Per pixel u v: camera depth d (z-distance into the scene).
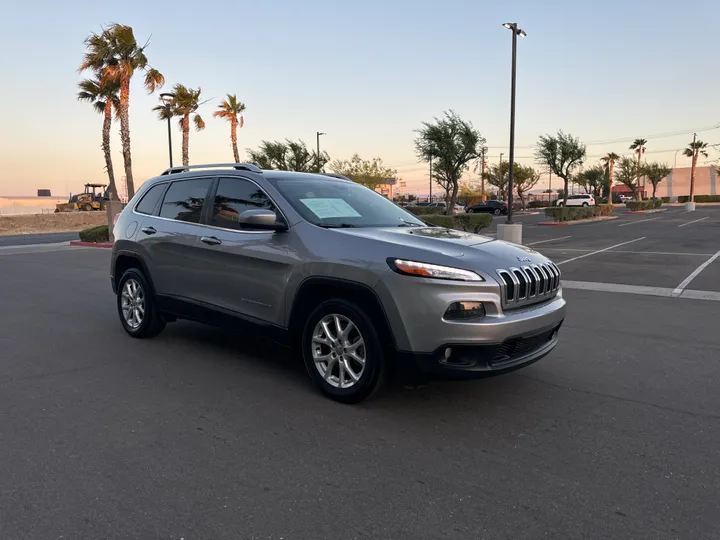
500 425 3.86
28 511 2.76
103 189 55.66
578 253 16.05
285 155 39.56
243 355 5.52
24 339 6.18
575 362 5.36
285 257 4.40
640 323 7.06
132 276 6.04
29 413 4.04
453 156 28.64
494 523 2.69
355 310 3.98
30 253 17.58
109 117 35.06
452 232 4.69
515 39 20.72
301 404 4.21
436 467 3.25
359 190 5.43
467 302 3.66
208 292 5.12
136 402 4.26
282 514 2.76
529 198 85.81
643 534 2.61
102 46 25.84
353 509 2.81
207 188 5.33
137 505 2.83
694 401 4.35
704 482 3.10
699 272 11.67
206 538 2.56
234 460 3.32
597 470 3.23
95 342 6.03
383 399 4.31
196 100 33.38
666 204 78.81
